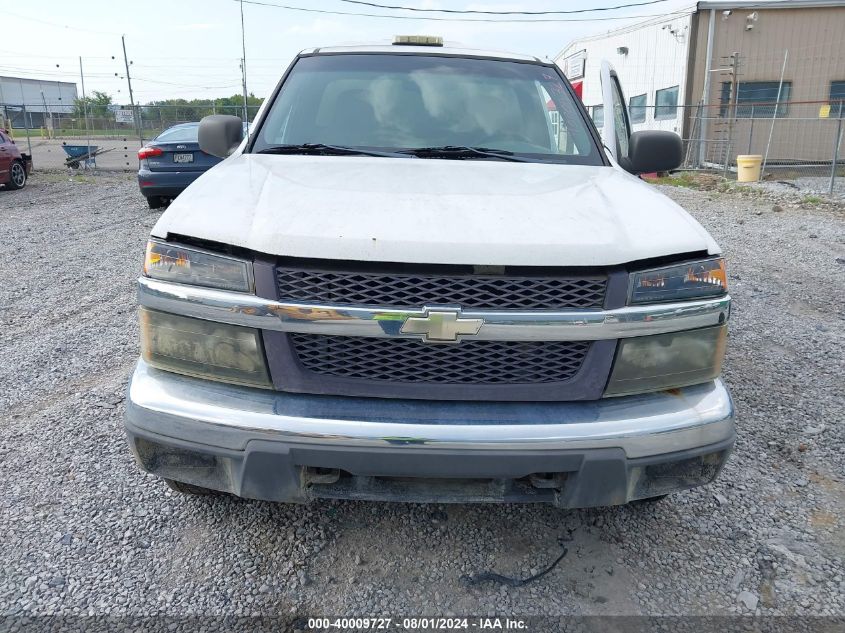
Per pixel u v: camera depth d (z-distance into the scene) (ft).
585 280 7.04
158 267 7.32
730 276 22.72
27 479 9.99
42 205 39.24
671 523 9.34
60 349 15.15
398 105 11.11
